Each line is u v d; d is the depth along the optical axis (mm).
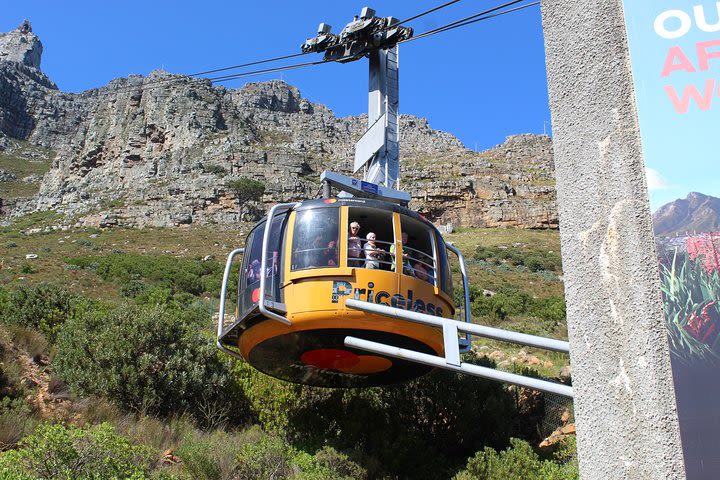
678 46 3074
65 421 12180
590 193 3051
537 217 96000
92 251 70188
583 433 2859
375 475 12602
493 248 74688
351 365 11352
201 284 51219
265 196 99625
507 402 15383
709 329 2697
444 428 14875
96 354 14047
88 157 130500
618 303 2848
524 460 11492
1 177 178625
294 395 14789
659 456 2611
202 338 15578
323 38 16547
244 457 11102
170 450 11836
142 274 54250
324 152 130375
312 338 10344
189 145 116938
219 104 130375
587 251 3002
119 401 13617
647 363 2711
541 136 135875
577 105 3195
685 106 2980
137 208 94938
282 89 179375
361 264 10227
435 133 160875
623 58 3102
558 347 4117
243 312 11000
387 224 11219
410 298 10234
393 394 15203
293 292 10102
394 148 14742
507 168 116750
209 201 96250
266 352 11141
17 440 10852
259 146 120500
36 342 15414
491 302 39406
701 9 3111
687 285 2758
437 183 100062
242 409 14930
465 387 15133
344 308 9867
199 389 14422
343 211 10469
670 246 2801
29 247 73375
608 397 2799
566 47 3305
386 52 15766
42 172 193500
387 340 10203
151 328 14742
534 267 65562
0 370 13031
